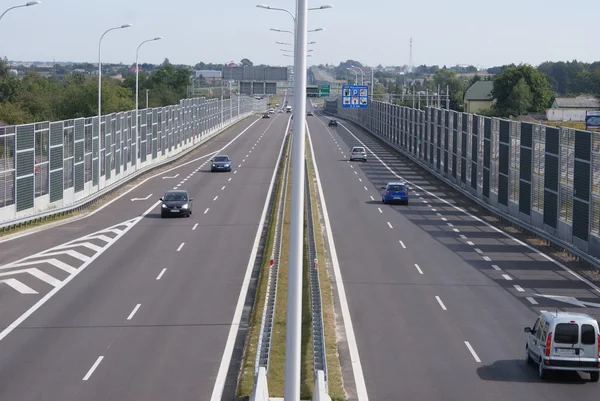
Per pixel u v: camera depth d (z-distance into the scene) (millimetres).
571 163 42188
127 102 122500
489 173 58781
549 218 45062
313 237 39219
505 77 144250
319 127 152625
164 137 90062
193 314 28844
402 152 102688
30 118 92688
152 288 32969
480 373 22641
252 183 71750
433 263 39000
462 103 179375
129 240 44375
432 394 20812
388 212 56625
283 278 33719
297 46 16594
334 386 21094
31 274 35625
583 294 32875
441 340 26094
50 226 49125
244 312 29172
